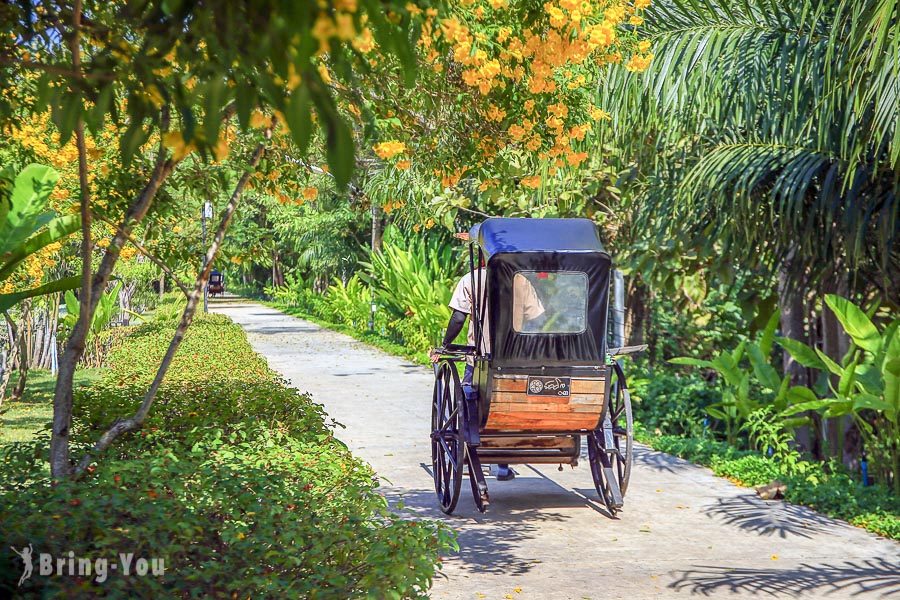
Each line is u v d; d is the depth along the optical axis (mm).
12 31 3271
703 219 9625
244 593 3398
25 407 14258
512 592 5715
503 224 7719
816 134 8305
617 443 8148
